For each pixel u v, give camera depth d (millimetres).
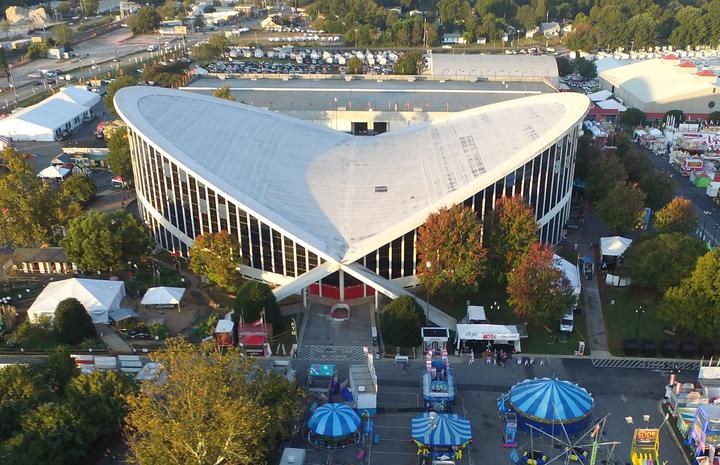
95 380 89375
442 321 119438
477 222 120500
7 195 142625
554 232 148625
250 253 130375
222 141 145000
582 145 181250
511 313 122938
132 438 77312
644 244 124625
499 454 88938
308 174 142125
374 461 87750
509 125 146875
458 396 100688
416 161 144625
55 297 121938
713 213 173000
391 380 105000
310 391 99000
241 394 77125
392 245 124125
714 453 85875
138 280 136500
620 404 98875
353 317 123062
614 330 119062
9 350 113812
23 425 82000
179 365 77250
